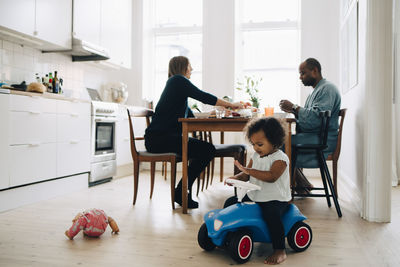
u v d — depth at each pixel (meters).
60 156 3.10
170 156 2.56
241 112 2.47
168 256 1.59
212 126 2.40
